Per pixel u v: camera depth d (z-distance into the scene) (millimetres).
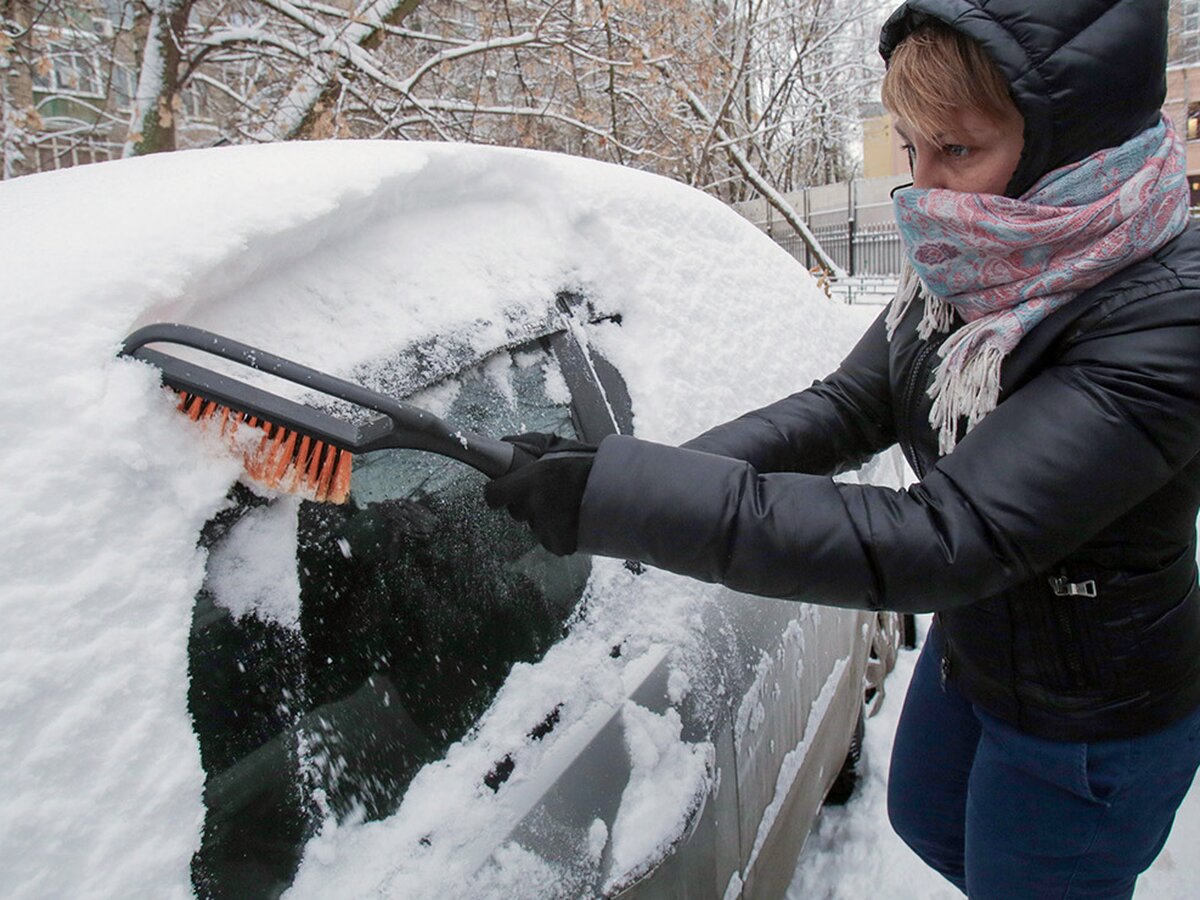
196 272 838
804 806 1763
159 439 762
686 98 7379
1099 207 866
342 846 818
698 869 1213
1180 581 1057
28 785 629
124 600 706
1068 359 894
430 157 1152
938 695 1378
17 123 5266
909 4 918
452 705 979
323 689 853
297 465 818
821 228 19891
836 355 2207
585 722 1100
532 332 1216
